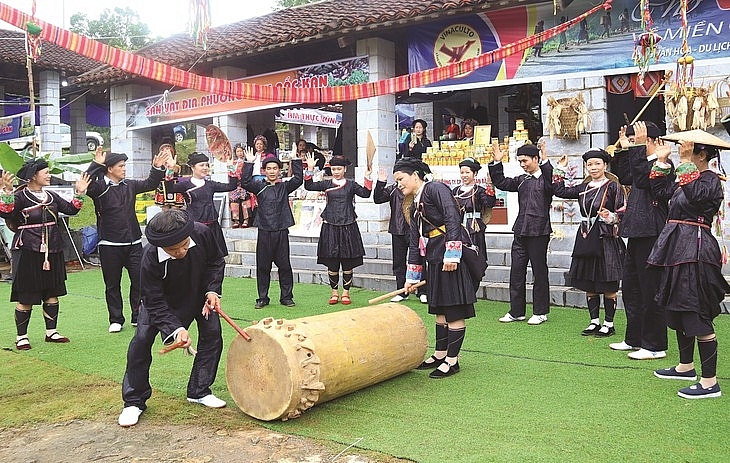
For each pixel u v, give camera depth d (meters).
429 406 4.27
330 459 3.46
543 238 6.74
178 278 4.07
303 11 12.63
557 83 9.06
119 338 6.46
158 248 3.93
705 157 4.41
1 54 15.77
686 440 3.60
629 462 3.32
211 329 4.38
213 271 4.23
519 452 3.46
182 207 7.62
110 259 6.64
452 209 4.85
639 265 5.34
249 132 13.93
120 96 14.13
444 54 9.91
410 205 5.12
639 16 8.43
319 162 13.56
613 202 6.08
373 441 3.68
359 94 6.77
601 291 6.16
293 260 10.10
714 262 4.35
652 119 10.97
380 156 10.48
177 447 3.69
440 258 4.89
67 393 4.72
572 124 8.83
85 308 8.09
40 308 8.06
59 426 4.09
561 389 4.58
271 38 10.94
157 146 14.92
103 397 4.62
